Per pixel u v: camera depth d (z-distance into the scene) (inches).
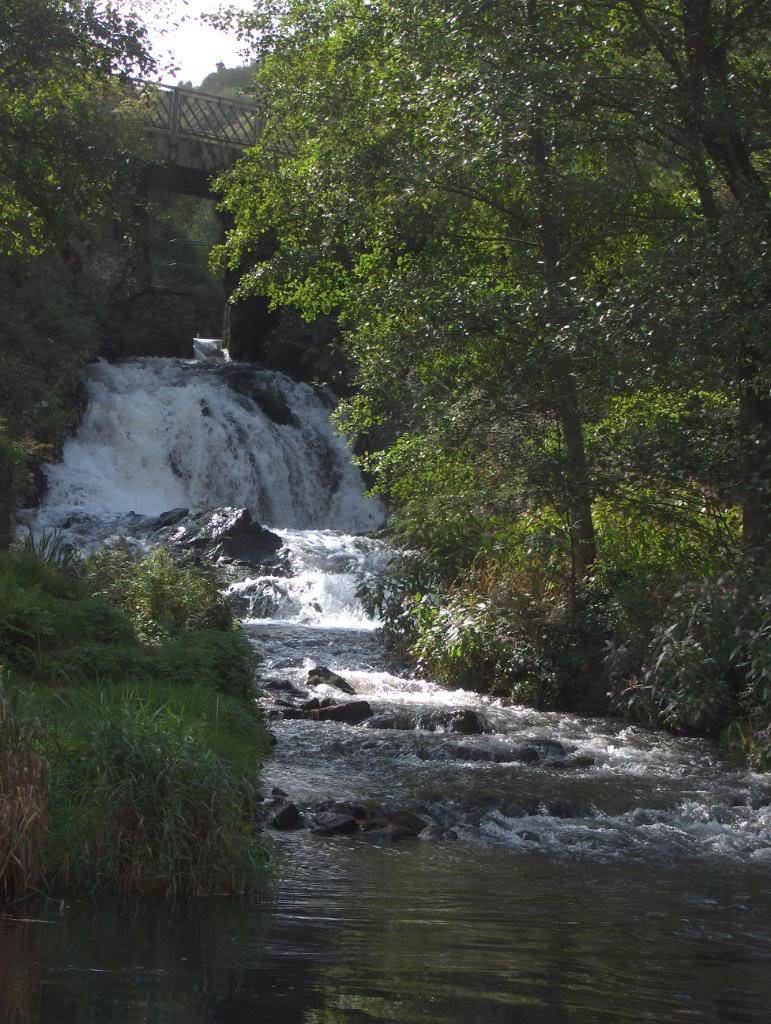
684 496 625.6
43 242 1016.9
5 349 1184.8
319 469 1568.7
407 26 664.4
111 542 1048.2
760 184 584.7
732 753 537.0
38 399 1198.3
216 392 1512.1
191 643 512.7
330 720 561.6
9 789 255.8
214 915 250.8
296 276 852.6
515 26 623.2
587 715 634.2
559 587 698.2
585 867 336.5
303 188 798.5
